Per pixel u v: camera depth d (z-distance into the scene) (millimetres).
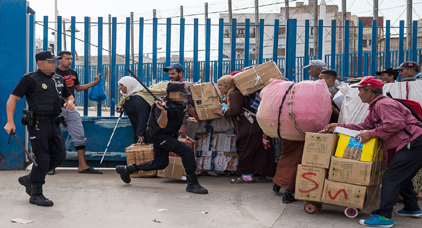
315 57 14492
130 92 5766
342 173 3824
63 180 5523
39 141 4156
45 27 6465
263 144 5488
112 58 6562
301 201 4594
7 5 6113
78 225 3566
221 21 6398
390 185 3639
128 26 6508
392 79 5375
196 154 6031
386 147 3797
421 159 3615
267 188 5305
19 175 5785
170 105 4824
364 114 4344
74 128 6098
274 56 6348
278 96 4254
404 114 3688
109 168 6805
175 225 3627
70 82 5934
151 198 4625
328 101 4234
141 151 5754
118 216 3867
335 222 3811
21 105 6195
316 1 16969
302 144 4434
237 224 3705
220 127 5984
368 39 24625
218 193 4973
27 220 3650
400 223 3803
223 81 5566
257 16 19312
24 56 6156
